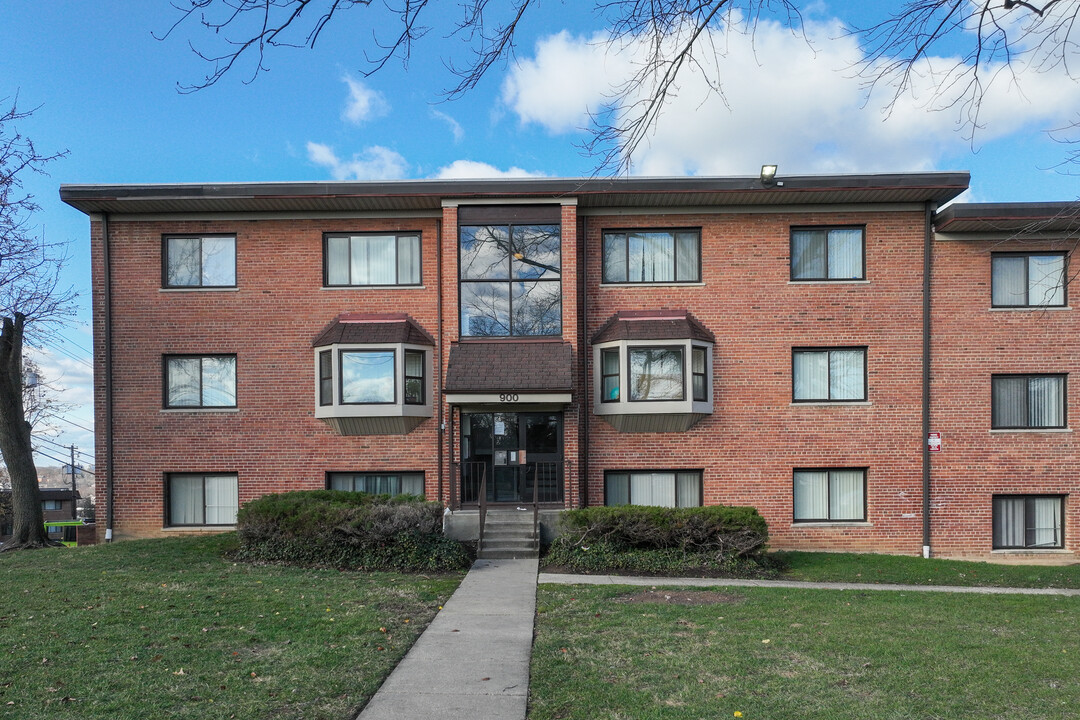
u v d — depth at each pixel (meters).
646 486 17.31
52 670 7.04
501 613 10.06
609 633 8.98
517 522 15.83
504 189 16.52
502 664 7.75
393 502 15.04
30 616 9.08
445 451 17.08
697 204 17.19
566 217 16.70
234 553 14.34
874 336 17.19
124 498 17.12
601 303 17.31
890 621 9.81
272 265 17.38
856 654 8.10
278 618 9.20
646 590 11.94
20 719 5.90
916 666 7.68
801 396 17.31
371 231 17.47
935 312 17.16
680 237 17.53
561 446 16.89
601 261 17.39
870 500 17.05
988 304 17.12
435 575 12.88
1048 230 16.72
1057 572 15.26
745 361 17.19
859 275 17.34
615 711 6.43
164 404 17.27
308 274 17.36
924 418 17.03
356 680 7.04
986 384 17.08
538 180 16.52
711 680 7.21
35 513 17.78
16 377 17.75
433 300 17.33
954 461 17.05
